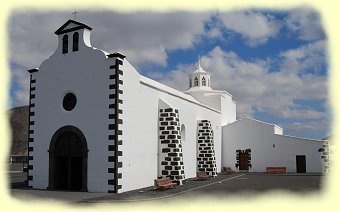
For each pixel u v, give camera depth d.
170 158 25.53
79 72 22.95
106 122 21.36
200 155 33.75
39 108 24.38
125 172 21.55
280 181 29.12
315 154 38.69
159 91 26.70
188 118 32.06
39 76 24.75
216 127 41.09
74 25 23.66
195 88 47.41
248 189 23.31
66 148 22.94
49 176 23.09
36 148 24.05
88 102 22.27
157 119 26.17
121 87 21.70
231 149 42.59
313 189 23.14
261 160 40.91
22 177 34.41
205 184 26.47
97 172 21.27
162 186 22.25
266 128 41.09
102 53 22.16
